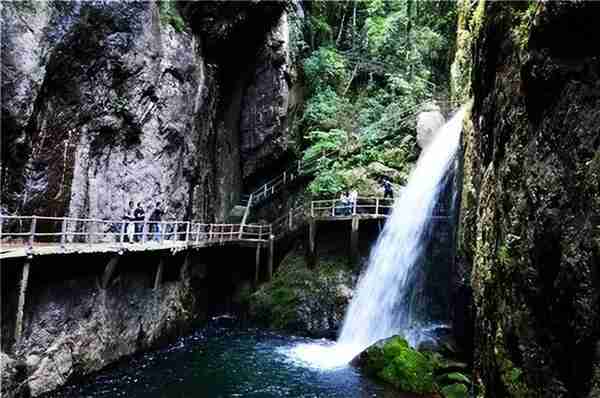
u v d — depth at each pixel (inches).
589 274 291.9
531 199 366.3
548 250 340.8
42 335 514.6
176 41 814.5
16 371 463.5
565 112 340.2
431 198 824.3
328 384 585.0
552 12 339.0
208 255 946.7
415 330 764.6
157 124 783.1
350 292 872.9
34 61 540.7
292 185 1093.8
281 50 1091.3
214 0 891.4
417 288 810.8
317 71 1189.1
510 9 442.6
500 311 418.3
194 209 948.0
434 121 1031.6
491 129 504.7
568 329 314.5
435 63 1299.2
